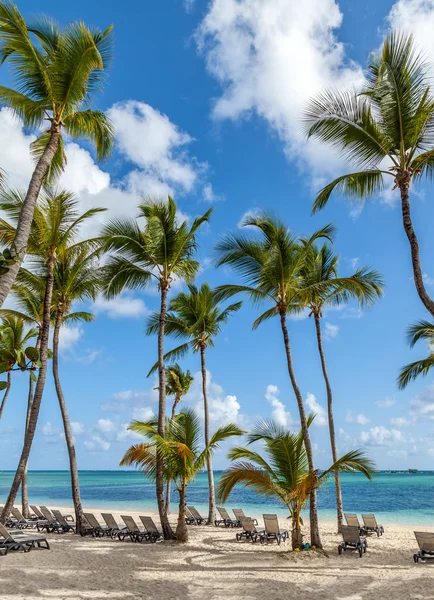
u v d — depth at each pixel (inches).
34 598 310.5
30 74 353.1
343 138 416.5
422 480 3393.2
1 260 159.9
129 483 3836.1
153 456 587.5
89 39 339.9
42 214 594.6
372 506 1481.3
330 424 684.1
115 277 665.6
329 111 406.9
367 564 449.1
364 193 442.3
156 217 631.2
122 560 457.4
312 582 374.3
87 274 706.8
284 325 569.6
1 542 483.8
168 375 1056.8
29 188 304.2
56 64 342.3
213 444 599.8
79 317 807.7
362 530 653.3
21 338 817.5
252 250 574.6
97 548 527.2
